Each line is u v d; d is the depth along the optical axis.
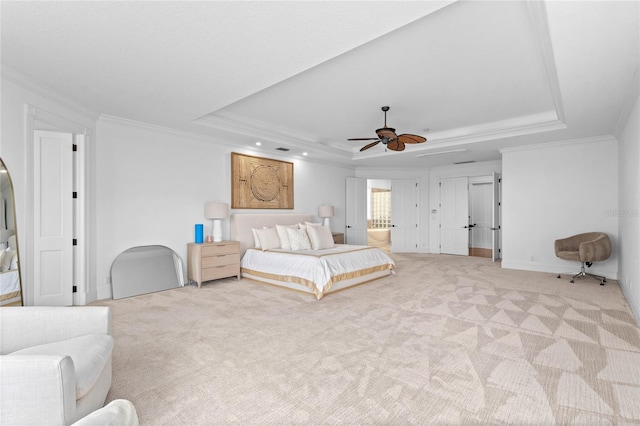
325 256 4.68
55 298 3.79
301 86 3.83
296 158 7.20
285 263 4.88
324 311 3.73
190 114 4.29
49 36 2.41
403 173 9.27
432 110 4.71
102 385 1.78
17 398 1.27
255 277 5.36
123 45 2.54
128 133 4.59
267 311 3.74
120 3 2.02
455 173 8.71
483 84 3.75
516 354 2.58
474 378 2.21
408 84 3.77
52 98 3.49
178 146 5.16
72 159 3.91
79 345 1.75
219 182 5.74
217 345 2.78
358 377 2.23
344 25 2.26
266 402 1.94
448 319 3.42
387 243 11.52
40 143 3.68
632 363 2.41
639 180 3.42
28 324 1.86
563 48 2.54
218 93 3.55
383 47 2.92
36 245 3.65
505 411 1.84
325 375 2.26
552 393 2.02
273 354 2.60
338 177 8.35
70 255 3.89
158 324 3.31
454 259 7.80
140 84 3.31
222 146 5.79
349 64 3.25
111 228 4.40
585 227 5.62
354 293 4.54
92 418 0.93
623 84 3.24
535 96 4.14
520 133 5.28
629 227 4.13
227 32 2.35
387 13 2.12
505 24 2.54
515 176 6.34
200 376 2.25
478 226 9.14
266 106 4.58
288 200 6.96
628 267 4.20
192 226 5.34
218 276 5.13
